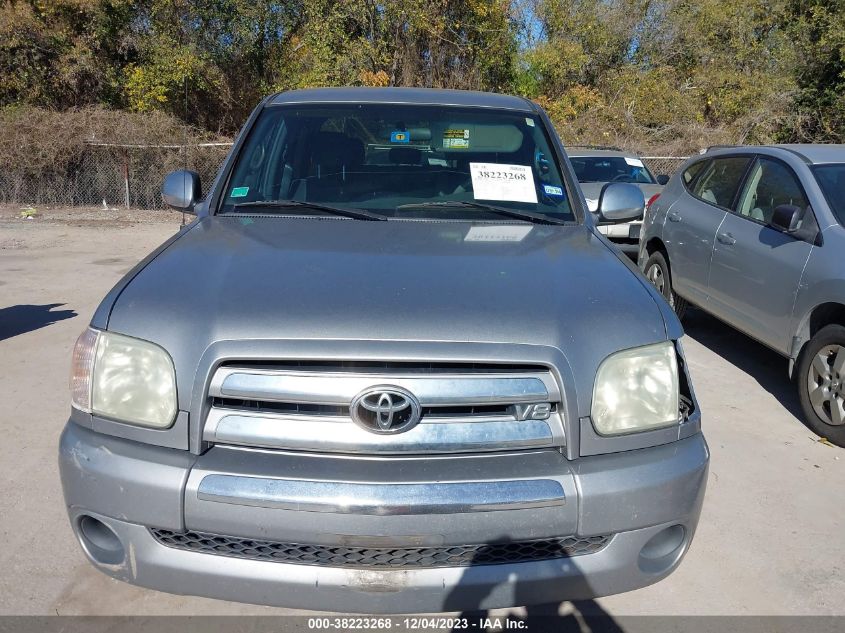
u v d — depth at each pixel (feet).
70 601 9.12
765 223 17.87
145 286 8.20
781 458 14.05
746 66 79.97
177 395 7.34
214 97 66.95
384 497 6.96
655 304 8.40
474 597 7.30
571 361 7.49
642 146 64.34
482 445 7.34
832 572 10.36
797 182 17.22
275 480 7.04
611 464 7.50
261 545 7.29
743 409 16.51
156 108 61.87
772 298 16.81
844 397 14.46
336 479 7.04
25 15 58.95
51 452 13.15
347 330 7.33
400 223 10.46
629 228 28.43
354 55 63.67
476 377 7.33
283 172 11.59
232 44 65.72
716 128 73.26
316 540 7.04
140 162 47.44
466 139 12.16
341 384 7.23
